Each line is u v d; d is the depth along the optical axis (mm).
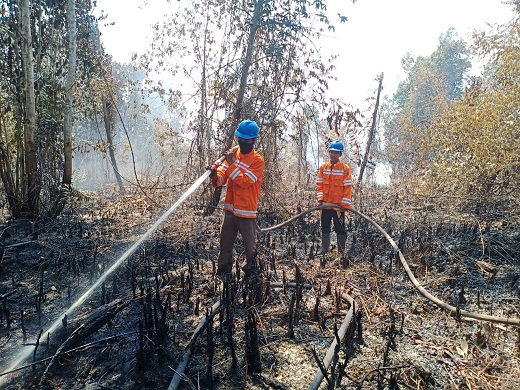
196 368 3000
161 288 4324
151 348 3020
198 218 7504
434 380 2949
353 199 9828
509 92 7688
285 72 7887
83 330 3279
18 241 6023
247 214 4477
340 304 4105
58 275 4734
